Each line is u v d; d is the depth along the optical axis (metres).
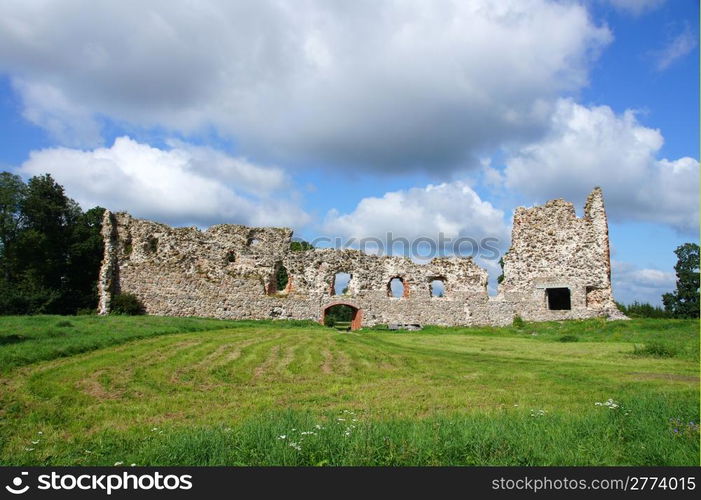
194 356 19.09
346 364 19.30
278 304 37.84
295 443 8.23
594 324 34.34
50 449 9.22
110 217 34.41
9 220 46.38
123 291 34.19
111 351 18.89
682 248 52.97
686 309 51.22
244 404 12.72
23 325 22.91
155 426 10.64
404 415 11.20
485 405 12.36
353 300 39.38
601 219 42.81
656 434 8.75
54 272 44.62
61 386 13.93
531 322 41.19
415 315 40.22
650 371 18.00
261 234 38.78
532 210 43.78
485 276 41.84
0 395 12.88
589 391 14.20
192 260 36.34
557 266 42.56
